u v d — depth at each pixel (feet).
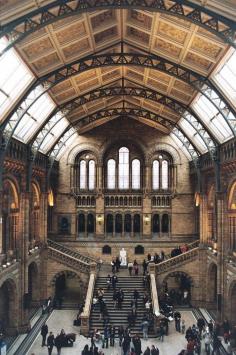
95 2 71.67
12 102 95.09
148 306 130.31
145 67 102.83
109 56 102.01
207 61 91.45
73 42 88.89
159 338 117.80
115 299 138.00
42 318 137.18
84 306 133.49
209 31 71.97
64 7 71.26
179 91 116.78
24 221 125.59
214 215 147.02
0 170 100.37
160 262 157.89
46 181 155.53
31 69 91.15
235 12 68.18
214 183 143.74
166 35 87.92
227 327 116.16
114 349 110.11
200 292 151.84
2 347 100.27
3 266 108.68
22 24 72.95
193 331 111.86
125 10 83.05
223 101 98.48
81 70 101.55
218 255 129.59
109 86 129.59
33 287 151.23
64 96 119.75
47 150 152.76
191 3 69.97
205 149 144.87
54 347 111.65
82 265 152.46
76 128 158.92
